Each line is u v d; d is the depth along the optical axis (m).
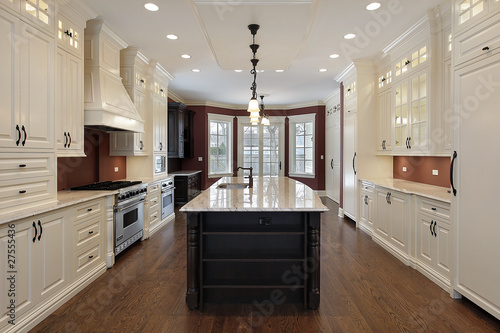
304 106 8.38
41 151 2.26
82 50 2.99
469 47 2.25
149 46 4.07
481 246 2.15
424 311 2.28
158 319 2.17
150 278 2.90
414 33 3.49
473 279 2.23
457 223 2.40
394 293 2.58
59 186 3.19
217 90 6.84
